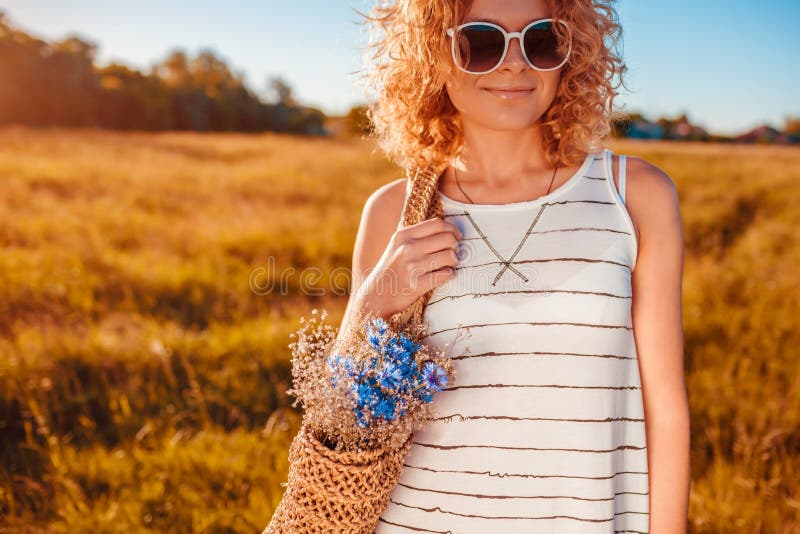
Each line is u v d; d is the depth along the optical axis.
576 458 1.19
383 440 1.17
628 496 1.25
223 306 5.93
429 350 1.28
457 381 1.26
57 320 5.46
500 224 1.29
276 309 5.77
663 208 1.24
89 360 4.62
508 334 1.23
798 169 17.70
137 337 4.98
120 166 15.66
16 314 5.54
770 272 6.98
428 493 1.28
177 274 6.67
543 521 1.21
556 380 1.20
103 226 8.89
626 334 1.21
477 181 1.38
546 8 1.26
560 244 1.24
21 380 4.23
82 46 56.00
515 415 1.22
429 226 1.27
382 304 1.26
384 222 1.44
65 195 11.40
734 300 6.16
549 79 1.26
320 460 1.15
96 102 52.91
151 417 3.89
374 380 1.18
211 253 7.69
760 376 4.47
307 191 12.95
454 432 1.25
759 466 3.24
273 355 4.75
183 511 3.04
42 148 19.55
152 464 3.41
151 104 55.38
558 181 1.31
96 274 6.66
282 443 3.64
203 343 4.96
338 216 9.77
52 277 6.41
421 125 1.45
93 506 3.10
